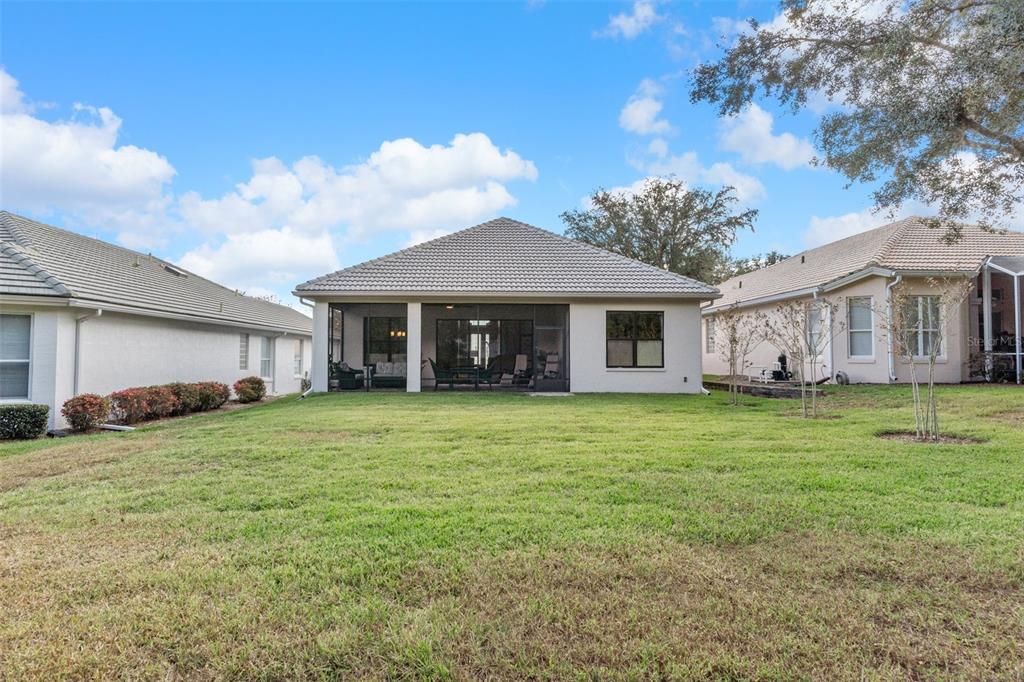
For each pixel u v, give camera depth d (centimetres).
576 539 400
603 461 643
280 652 266
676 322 1677
